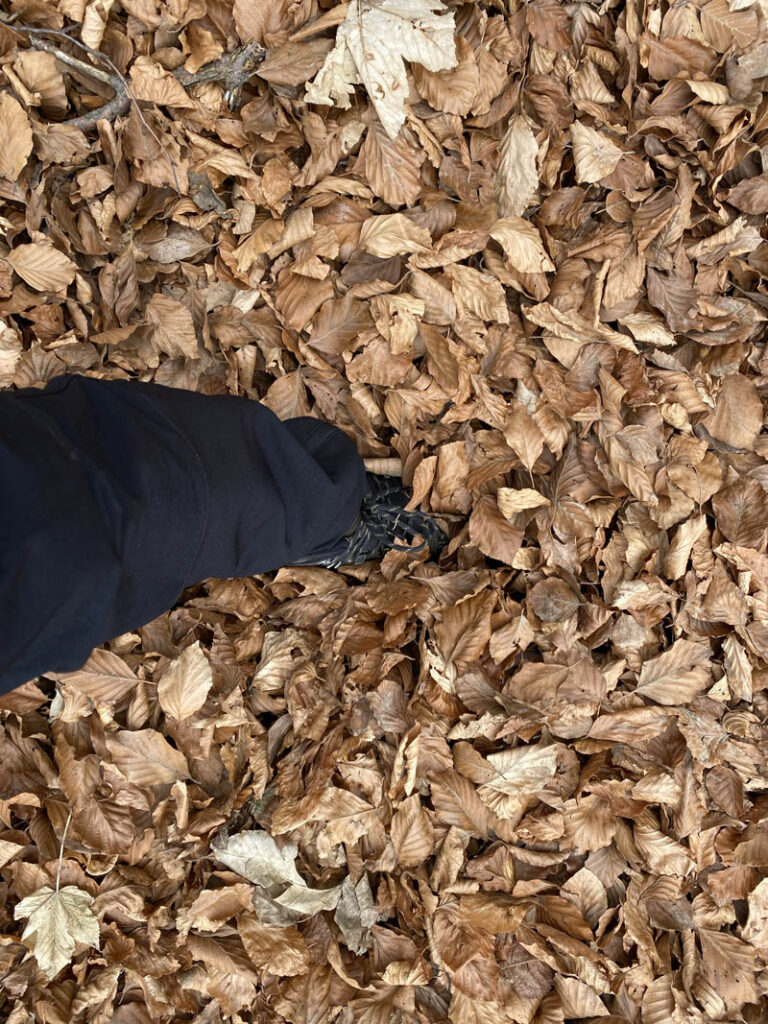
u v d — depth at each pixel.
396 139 1.32
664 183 1.38
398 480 1.38
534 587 1.34
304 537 1.18
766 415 1.39
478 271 1.35
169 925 1.29
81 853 1.28
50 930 1.25
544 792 1.32
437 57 1.28
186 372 1.35
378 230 1.33
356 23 1.28
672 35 1.36
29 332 1.29
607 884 1.34
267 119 1.32
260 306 1.35
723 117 1.36
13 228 1.27
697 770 1.35
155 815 1.30
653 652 1.37
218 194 1.33
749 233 1.38
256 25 1.29
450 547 1.37
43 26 1.27
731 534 1.37
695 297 1.37
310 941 1.30
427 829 1.31
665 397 1.37
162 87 1.27
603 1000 1.33
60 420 1.02
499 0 1.34
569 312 1.36
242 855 1.29
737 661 1.36
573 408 1.35
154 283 1.34
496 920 1.29
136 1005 1.29
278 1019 1.29
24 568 0.94
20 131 1.23
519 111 1.35
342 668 1.34
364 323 1.34
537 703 1.33
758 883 1.36
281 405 1.35
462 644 1.32
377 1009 1.29
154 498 1.01
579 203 1.37
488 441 1.36
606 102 1.38
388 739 1.33
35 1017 1.25
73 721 1.30
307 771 1.32
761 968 1.36
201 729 1.30
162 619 1.33
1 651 0.94
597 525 1.35
